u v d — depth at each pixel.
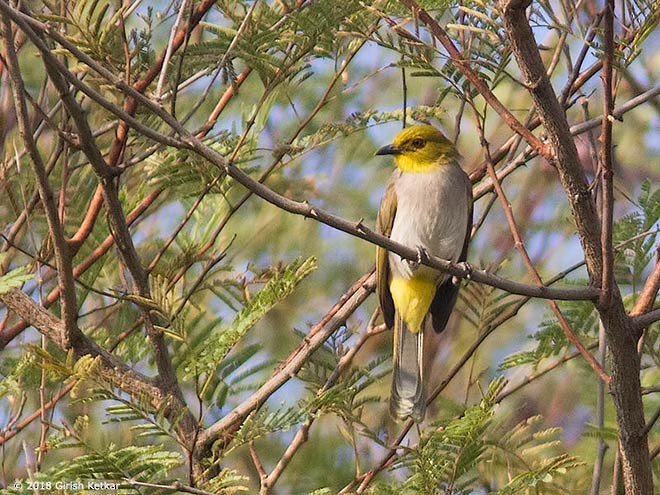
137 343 11.67
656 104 12.58
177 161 10.69
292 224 16.12
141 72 10.75
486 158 9.09
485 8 8.56
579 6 9.70
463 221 12.63
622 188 14.61
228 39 10.14
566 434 12.90
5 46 8.92
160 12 12.32
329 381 10.40
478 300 11.78
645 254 10.91
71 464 7.95
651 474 8.66
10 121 12.73
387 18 9.02
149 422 8.35
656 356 10.34
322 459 12.87
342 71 11.05
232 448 8.75
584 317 10.88
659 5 8.09
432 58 9.34
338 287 16.16
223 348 8.42
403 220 12.60
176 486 7.96
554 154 8.24
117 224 9.96
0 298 10.44
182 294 11.43
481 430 8.59
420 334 12.21
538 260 15.77
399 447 8.83
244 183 7.91
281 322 15.39
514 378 13.07
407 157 12.80
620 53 8.11
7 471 11.28
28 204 10.82
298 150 11.08
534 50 7.92
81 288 12.20
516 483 8.63
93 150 9.57
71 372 7.75
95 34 9.80
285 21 10.07
